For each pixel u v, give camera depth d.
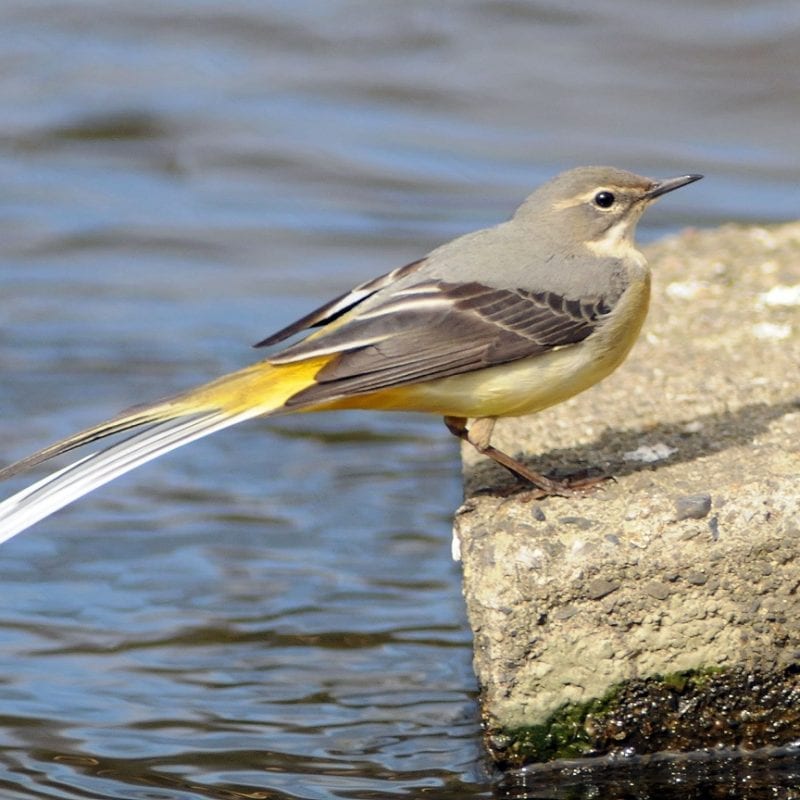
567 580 9.93
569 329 10.64
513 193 22.09
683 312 14.34
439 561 13.76
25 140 24.08
